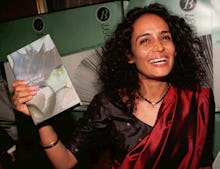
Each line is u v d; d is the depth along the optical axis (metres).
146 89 1.05
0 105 1.79
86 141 1.08
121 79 1.11
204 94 1.07
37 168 1.78
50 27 1.62
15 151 1.78
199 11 1.37
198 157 1.02
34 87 0.97
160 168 1.01
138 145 1.01
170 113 1.03
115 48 1.14
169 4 1.40
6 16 1.70
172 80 1.10
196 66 1.23
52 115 0.98
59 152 1.01
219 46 1.37
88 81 1.59
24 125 1.77
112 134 1.06
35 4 1.64
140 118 1.04
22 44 1.68
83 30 1.56
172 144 1.01
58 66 1.00
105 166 1.20
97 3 1.52
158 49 0.95
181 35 1.14
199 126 1.03
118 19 1.49
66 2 1.60
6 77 1.74
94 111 1.07
